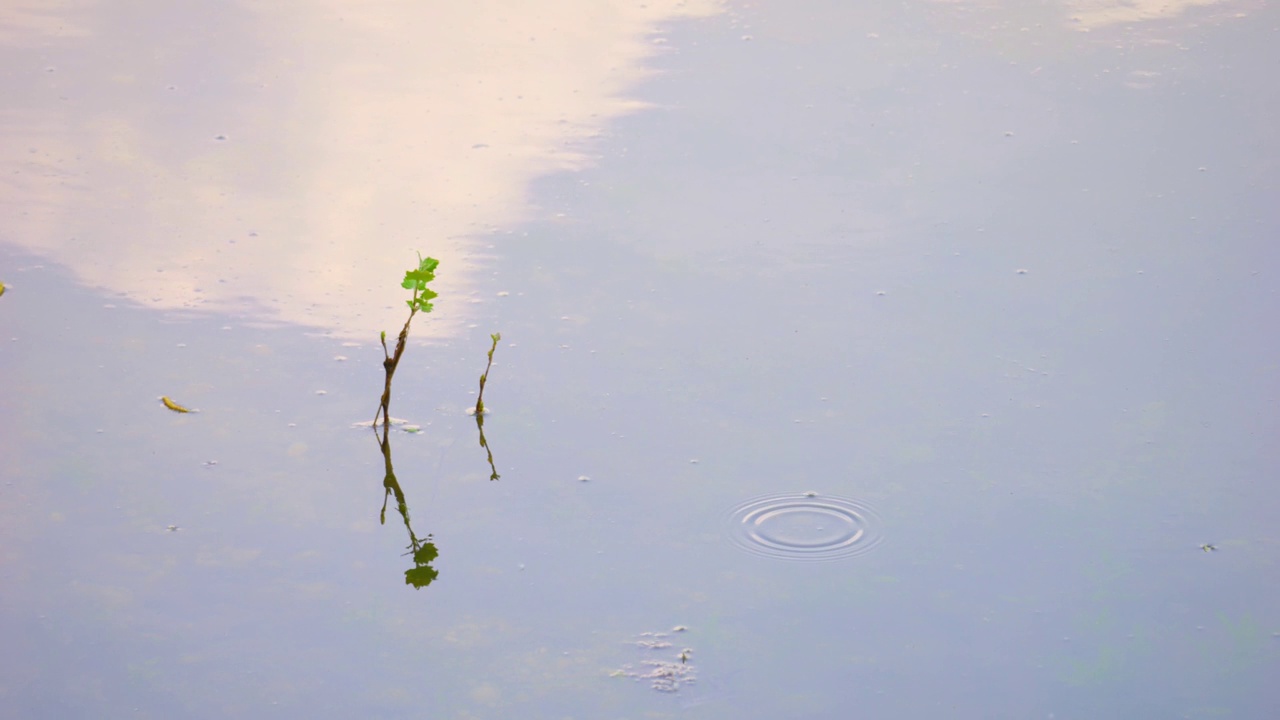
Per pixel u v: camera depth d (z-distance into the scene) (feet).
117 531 22.70
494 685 19.33
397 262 31.96
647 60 45.03
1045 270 31.45
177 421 25.76
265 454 24.79
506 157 37.68
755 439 25.18
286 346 28.35
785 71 43.93
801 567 21.83
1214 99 41.24
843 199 35.27
